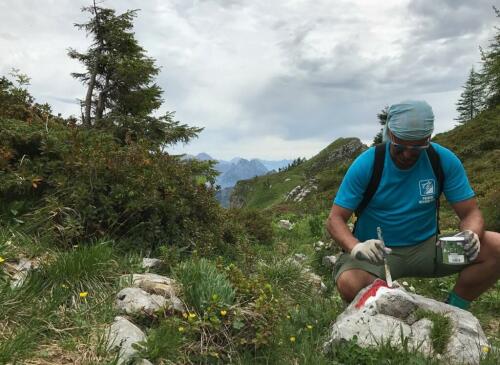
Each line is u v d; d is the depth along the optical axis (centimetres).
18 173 463
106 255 386
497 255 351
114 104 2005
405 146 319
